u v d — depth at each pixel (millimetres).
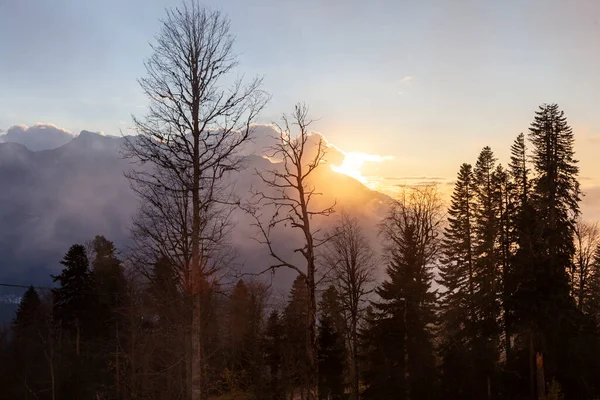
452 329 43000
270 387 37906
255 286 36031
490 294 40031
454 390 38719
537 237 34031
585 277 50719
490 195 46594
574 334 34375
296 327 37938
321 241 20984
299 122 20125
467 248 45938
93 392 44688
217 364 38656
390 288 38969
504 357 43344
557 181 41719
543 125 43000
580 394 35250
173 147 16328
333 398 42781
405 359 38156
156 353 30766
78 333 52312
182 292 19828
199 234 16844
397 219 43219
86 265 52281
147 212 17297
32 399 49750
